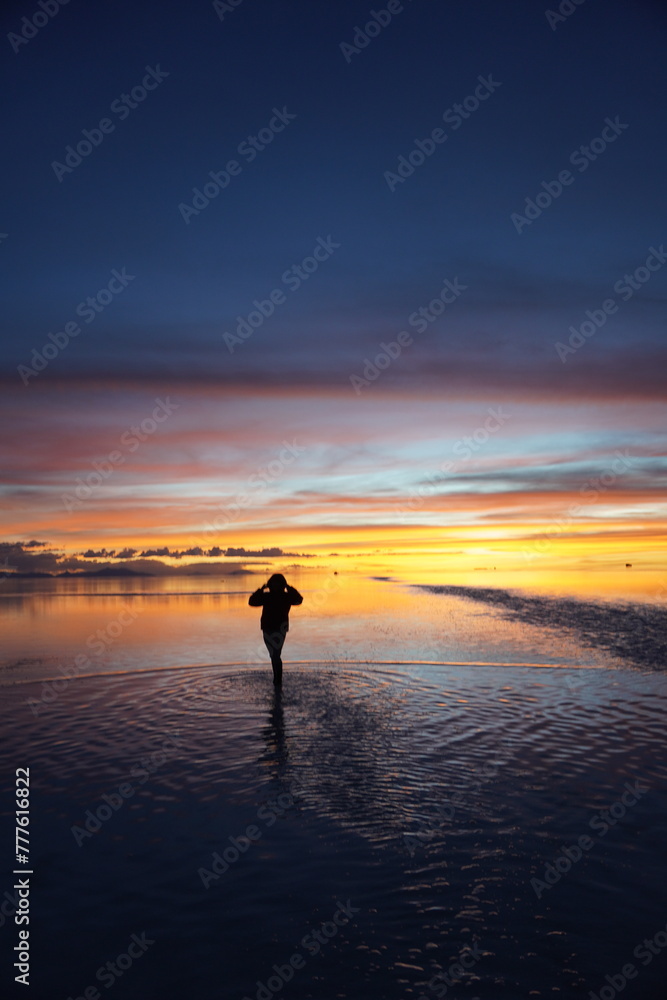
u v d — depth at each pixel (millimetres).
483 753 6516
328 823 4938
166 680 9820
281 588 9453
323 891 3984
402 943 3461
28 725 7613
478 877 4121
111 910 3809
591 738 6945
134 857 4449
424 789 5586
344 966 3279
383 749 6672
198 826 4918
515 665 10672
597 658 11180
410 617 16906
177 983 3170
